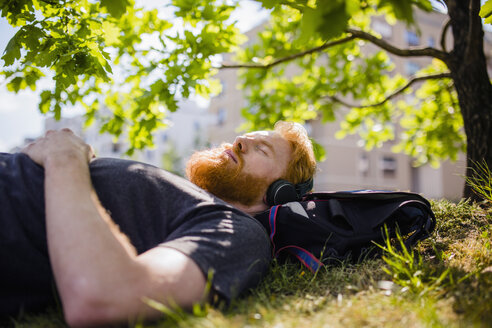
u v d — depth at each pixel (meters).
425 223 1.75
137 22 2.84
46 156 1.23
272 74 5.65
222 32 2.86
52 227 1.03
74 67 2.01
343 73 5.43
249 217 1.43
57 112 2.74
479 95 2.61
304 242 1.62
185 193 1.37
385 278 1.43
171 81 2.79
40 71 2.46
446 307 1.14
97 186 1.30
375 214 1.71
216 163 1.85
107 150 32.00
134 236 1.29
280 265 1.64
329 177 20.53
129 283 0.98
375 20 20.34
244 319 1.07
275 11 2.17
